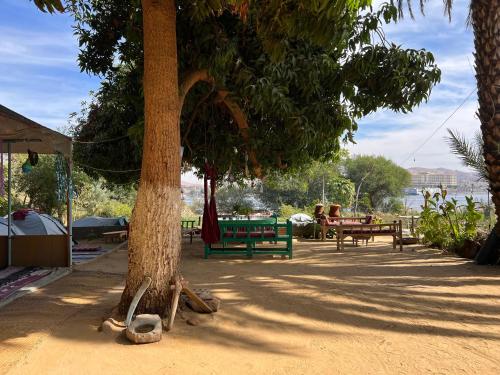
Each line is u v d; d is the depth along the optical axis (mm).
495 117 9023
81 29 9977
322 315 5320
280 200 33594
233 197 34062
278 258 10562
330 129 9633
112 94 12148
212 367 3742
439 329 4785
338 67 9453
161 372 3635
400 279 7527
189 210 28781
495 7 8984
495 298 6113
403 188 38531
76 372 3613
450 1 9789
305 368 3748
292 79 9117
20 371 3600
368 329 4805
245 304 5789
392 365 3816
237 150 12219
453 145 11516
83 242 15547
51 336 4406
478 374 3623
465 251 10188
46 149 8898
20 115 6680
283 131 10844
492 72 9086
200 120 11742
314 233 15883
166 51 5129
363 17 8242
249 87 8562
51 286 7102
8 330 4574
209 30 7625
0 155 7855
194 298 5207
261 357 3984
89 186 23812
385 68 9070
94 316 5164
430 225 12609
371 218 13805
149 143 5078
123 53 9812
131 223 5105
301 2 4523
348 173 39031
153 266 4961
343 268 8828
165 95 5094
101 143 13383
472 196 12125
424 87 9102
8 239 8891
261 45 8594
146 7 5156
